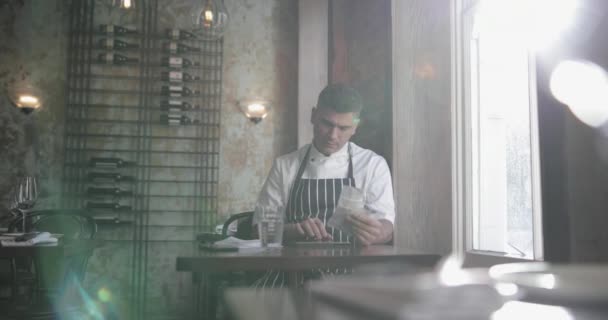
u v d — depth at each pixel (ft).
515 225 9.03
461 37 10.68
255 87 19.21
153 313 17.81
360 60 15.01
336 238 8.63
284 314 1.30
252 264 5.81
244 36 19.36
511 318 1.31
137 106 18.35
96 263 17.80
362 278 1.50
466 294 1.20
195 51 18.49
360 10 15.11
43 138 17.88
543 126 6.55
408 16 12.01
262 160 18.97
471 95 10.37
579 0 6.22
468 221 10.20
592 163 5.96
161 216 18.22
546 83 6.56
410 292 1.19
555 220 6.28
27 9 18.11
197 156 18.60
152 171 18.31
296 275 6.41
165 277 18.03
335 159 9.32
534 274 1.57
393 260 6.17
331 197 9.04
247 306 1.41
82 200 17.89
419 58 11.69
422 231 11.30
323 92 8.92
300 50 18.61
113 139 18.25
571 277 1.49
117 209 17.42
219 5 13.85
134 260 17.79
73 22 18.21
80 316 8.57
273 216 7.23
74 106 17.90
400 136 12.01
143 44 18.40
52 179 17.81
